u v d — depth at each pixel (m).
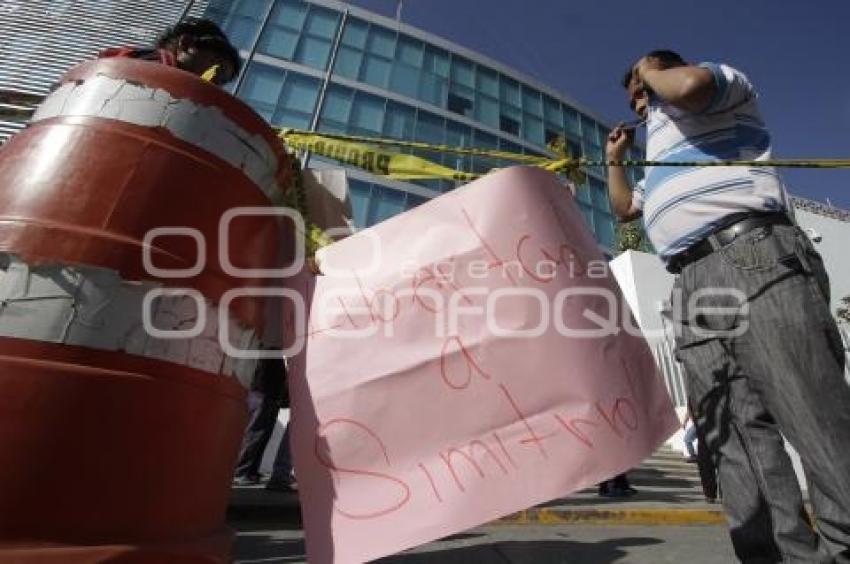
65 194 0.90
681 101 1.54
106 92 1.00
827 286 1.43
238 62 1.68
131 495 0.81
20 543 0.71
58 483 0.75
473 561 2.13
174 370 0.90
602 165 1.52
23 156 0.96
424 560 2.14
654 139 1.71
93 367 0.82
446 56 20.36
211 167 1.03
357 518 1.07
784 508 1.38
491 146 19.28
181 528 0.87
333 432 1.14
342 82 16.97
